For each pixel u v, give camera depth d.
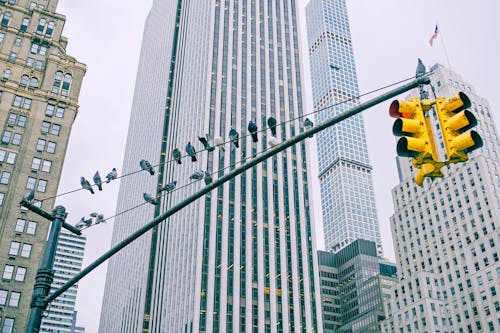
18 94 78.81
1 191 70.06
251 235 113.75
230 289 104.56
